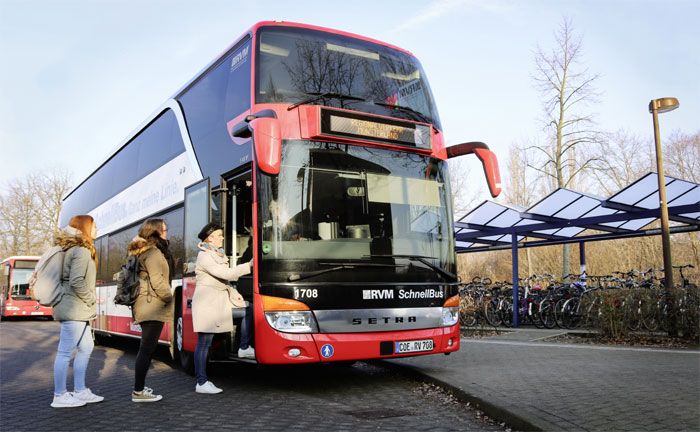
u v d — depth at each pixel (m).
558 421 5.26
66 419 5.84
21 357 11.96
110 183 14.01
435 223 7.92
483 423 5.80
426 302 7.52
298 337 6.67
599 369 8.26
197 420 5.82
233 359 7.60
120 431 5.37
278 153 6.29
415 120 8.23
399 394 7.40
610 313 12.30
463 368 8.58
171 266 6.77
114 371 9.53
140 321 6.50
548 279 20.75
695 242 29.78
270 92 7.47
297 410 6.37
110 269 13.37
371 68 8.20
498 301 17.39
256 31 7.84
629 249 31.61
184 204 9.33
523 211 15.00
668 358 9.33
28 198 58.75
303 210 7.06
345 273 7.02
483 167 7.98
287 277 6.78
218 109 8.66
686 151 41.22
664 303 11.99
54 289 6.26
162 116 11.09
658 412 5.56
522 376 7.73
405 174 7.82
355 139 7.48
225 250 7.88
